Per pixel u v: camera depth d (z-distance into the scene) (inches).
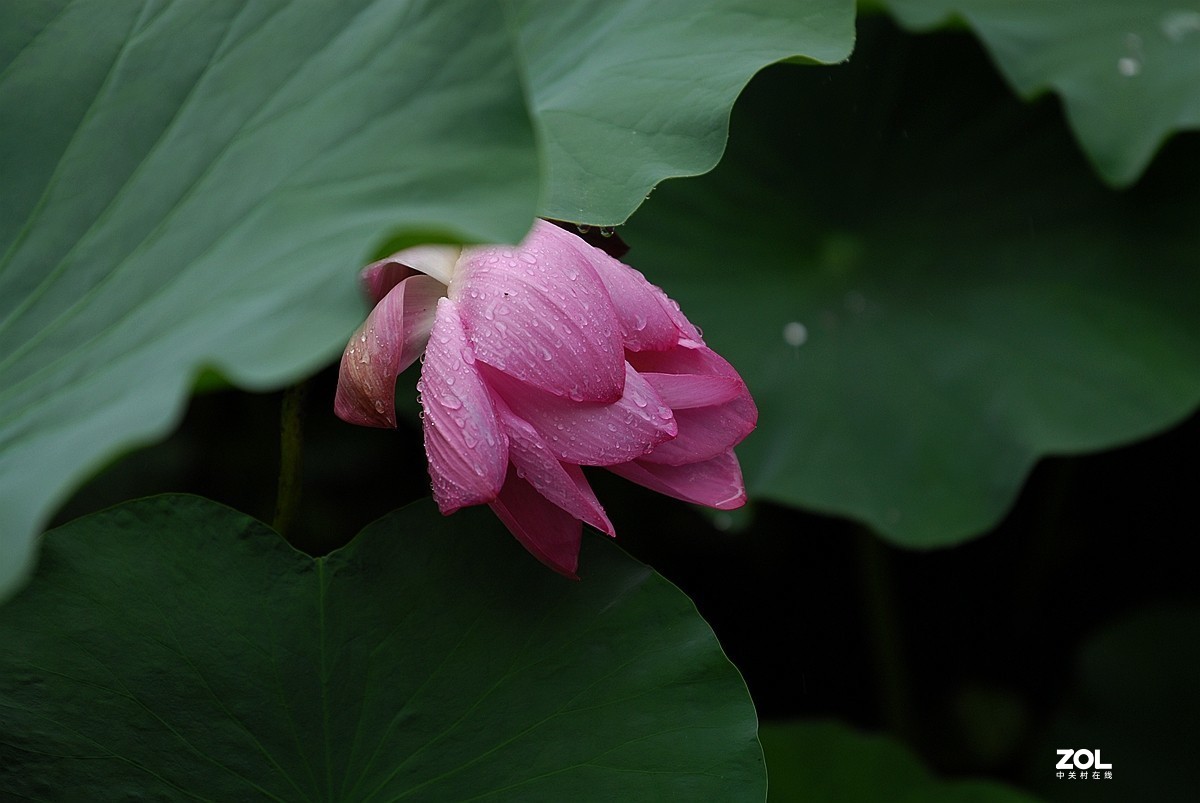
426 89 54.9
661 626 58.4
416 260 56.7
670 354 57.8
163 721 57.6
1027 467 71.3
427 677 58.1
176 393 50.6
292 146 55.3
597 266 56.8
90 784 57.1
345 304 51.6
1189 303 73.2
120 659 57.6
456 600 58.5
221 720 57.7
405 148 54.4
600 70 61.4
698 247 74.8
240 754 57.7
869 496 71.6
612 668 58.1
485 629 58.4
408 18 55.8
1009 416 72.2
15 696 57.1
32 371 54.0
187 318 53.2
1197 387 71.6
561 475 56.0
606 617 58.4
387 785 57.7
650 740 57.7
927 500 71.6
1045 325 73.6
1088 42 73.4
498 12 55.2
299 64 56.4
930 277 75.5
